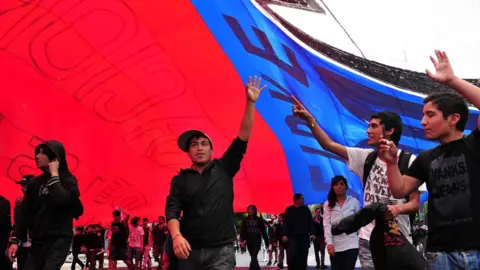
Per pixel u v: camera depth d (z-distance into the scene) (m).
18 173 7.71
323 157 8.08
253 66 7.71
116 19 7.12
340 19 7.86
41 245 4.76
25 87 7.54
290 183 8.38
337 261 6.38
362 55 7.88
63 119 7.82
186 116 8.14
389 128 3.99
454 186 2.88
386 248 3.69
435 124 3.03
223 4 6.96
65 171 5.00
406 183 3.15
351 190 8.08
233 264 3.82
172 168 8.28
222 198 3.84
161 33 7.32
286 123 7.95
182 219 3.84
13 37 7.07
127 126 8.02
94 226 14.60
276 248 18.58
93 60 7.47
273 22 7.52
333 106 8.01
